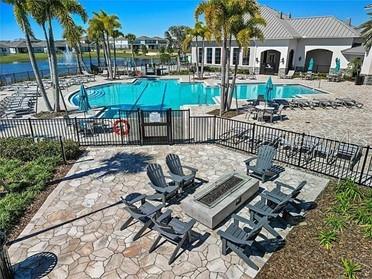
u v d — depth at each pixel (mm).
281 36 33906
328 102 19172
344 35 32594
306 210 7258
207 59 41188
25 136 12453
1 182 7969
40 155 10422
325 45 34312
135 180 8961
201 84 31031
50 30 16281
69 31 17000
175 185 8117
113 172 9547
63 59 78688
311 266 5406
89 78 33344
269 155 9172
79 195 8086
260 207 6582
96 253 5828
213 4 15273
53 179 9078
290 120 15805
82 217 7051
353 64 30828
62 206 7547
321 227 6543
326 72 37594
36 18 15469
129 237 6301
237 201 7219
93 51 107625
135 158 10719
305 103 19000
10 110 17844
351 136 12977
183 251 5859
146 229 6547
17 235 6434
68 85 27797
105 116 18109
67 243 6133
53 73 17203
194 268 5422
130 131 12070
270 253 5785
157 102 23562
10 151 10297
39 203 7711
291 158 10484
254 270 5355
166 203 7617
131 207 6270
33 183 8602
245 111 17953
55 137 12234
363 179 8812
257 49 36219
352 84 28594
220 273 5301
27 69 50562
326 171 9414
